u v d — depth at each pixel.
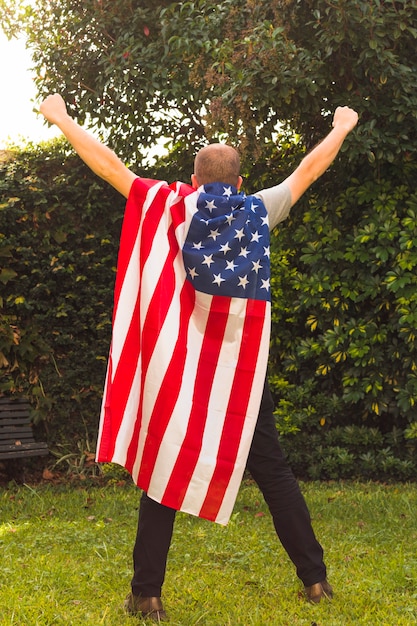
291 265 7.38
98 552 4.31
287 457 7.09
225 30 6.38
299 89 6.07
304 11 6.04
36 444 6.86
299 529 3.28
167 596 3.48
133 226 3.15
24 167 7.26
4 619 3.10
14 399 7.04
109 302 7.54
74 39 7.46
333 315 6.96
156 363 2.98
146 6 7.13
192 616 3.14
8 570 3.85
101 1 7.06
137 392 3.08
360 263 6.82
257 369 3.07
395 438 6.80
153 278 3.04
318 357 7.12
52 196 7.25
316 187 7.06
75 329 7.39
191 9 6.37
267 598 3.46
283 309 7.24
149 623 3.04
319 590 3.33
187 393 2.98
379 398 6.83
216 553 4.25
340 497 6.05
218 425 3.01
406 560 4.09
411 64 6.18
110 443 3.04
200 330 3.04
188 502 2.97
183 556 4.24
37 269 7.16
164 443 2.96
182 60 6.66
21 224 7.21
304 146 7.30
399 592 3.60
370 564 4.04
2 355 7.06
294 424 7.06
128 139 7.52
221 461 2.99
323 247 6.95
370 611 3.25
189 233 3.05
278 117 6.54
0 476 7.15
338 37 5.75
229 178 3.17
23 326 7.21
